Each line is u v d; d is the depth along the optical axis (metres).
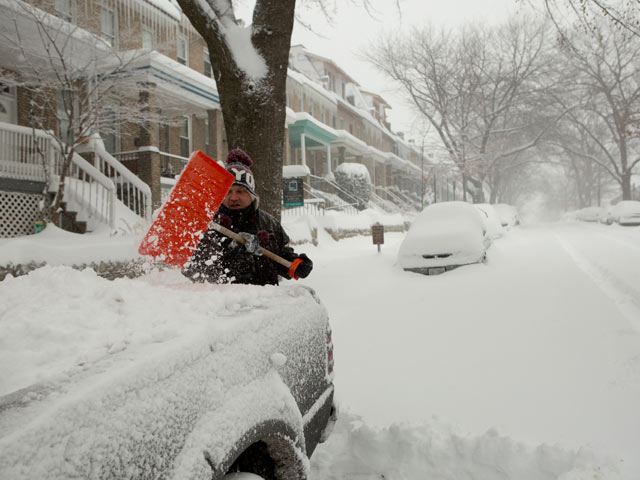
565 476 2.17
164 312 1.45
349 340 4.82
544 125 34.50
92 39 10.06
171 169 15.67
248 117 6.90
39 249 5.29
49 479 0.80
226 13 7.09
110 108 10.36
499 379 3.49
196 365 1.25
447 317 5.41
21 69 10.55
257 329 1.59
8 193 8.88
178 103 15.35
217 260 2.58
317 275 8.52
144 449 1.01
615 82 31.12
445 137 35.94
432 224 9.34
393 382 3.62
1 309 1.30
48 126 10.55
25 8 8.66
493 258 9.35
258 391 1.47
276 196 7.03
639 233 16.92
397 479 2.44
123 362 1.09
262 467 1.63
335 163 34.84
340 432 2.91
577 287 6.43
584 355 3.82
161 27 15.50
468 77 33.22
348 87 40.94
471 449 2.52
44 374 0.99
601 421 2.71
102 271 5.91
